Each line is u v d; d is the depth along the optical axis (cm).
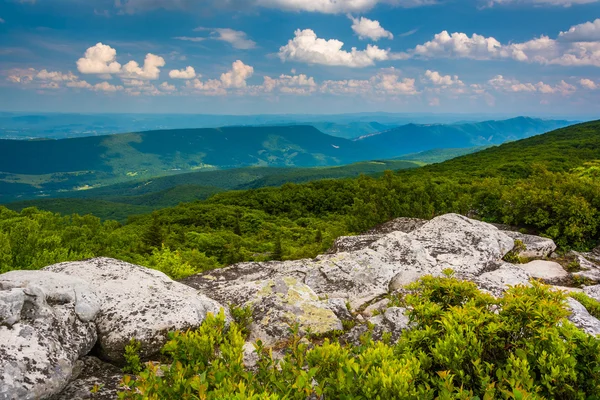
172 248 2539
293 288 801
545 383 363
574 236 1334
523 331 442
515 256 1179
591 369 380
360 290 918
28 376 428
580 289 927
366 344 470
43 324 500
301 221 4319
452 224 1269
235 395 327
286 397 330
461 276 896
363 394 353
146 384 370
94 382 495
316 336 663
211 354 437
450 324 428
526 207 1509
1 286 542
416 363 384
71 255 1458
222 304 747
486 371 384
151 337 573
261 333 667
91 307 580
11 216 2367
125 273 735
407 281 917
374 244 1135
